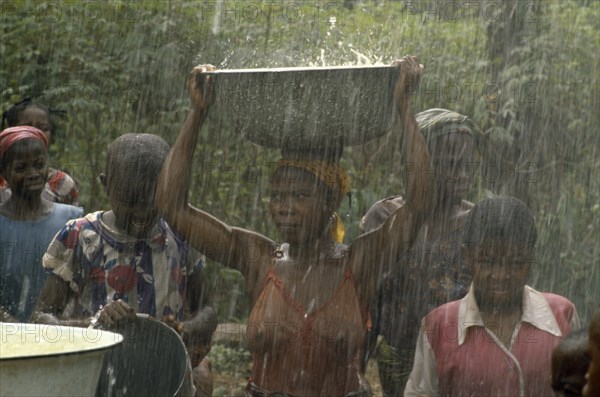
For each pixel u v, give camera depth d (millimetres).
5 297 5160
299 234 4000
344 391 3988
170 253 4488
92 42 8516
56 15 8531
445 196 4684
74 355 3314
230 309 8477
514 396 3969
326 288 4008
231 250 4156
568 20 8195
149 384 3809
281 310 3979
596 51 8125
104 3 8523
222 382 7598
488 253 3979
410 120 3895
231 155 8336
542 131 7770
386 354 4965
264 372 4027
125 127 8516
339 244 4191
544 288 7512
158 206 4082
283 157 4062
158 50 8406
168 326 3801
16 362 3191
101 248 4422
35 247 5203
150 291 4422
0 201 5645
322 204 4016
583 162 7914
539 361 3963
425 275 4680
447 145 4656
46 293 4410
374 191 8289
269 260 4129
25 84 8500
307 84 3824
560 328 4012
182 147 4047
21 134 5230
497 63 7852
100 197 8367
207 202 8320
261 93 3883
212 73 3943
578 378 3262
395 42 7191
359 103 3842
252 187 8352
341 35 5809
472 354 4012
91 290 4426
